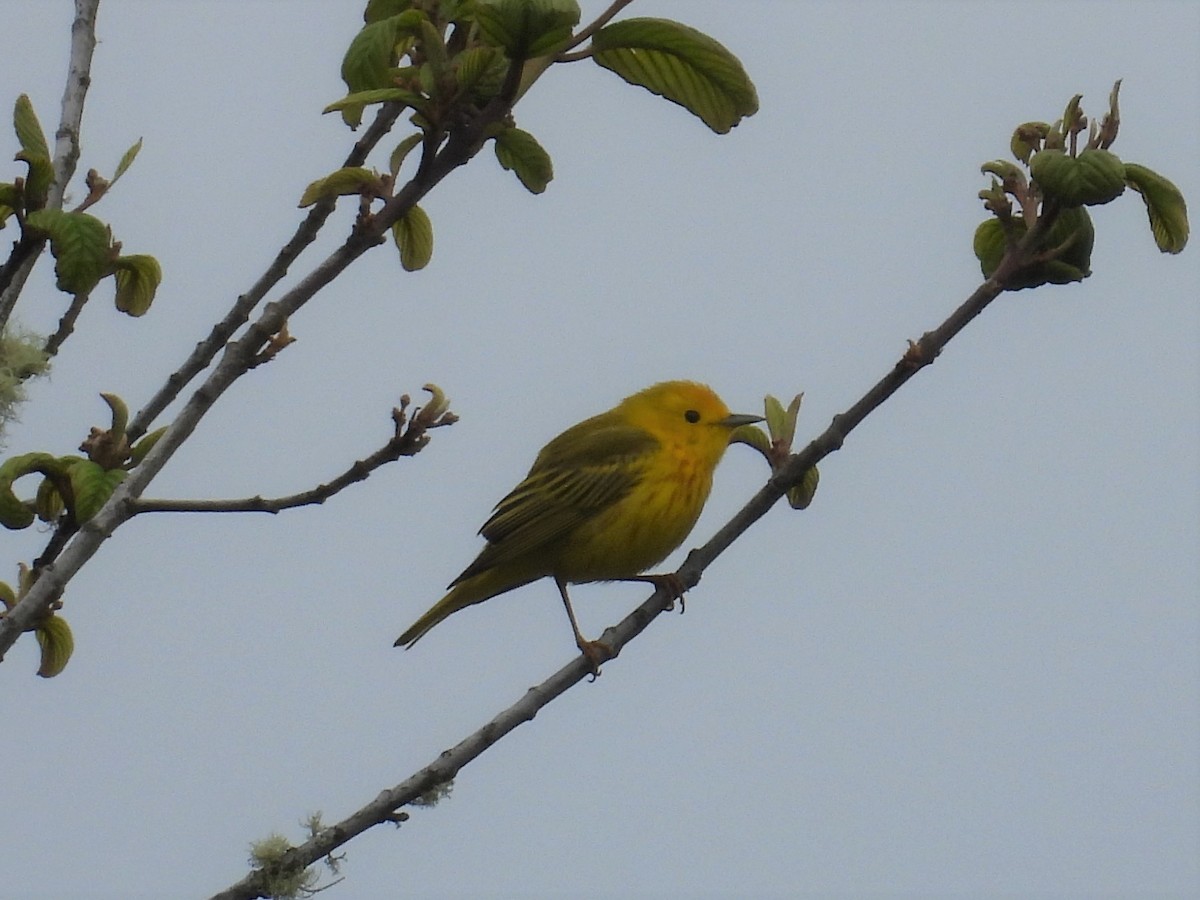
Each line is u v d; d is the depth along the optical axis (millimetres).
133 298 10016
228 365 8828
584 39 8609
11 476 8945
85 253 8812
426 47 8094
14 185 8906
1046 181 8812
